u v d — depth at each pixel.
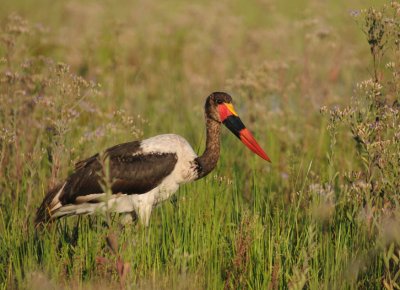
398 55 9.58
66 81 11.60
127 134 12.36
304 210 10.34
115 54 19.33
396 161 8.79
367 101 9.53
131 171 10.26
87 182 10.03
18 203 10.97
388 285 8.27
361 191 9.17
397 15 9.52
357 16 9.95
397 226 8.21
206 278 8.91
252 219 9.55
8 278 8.80
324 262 8.98
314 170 13.05
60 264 8.80
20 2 30.59
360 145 10.00
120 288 8.14
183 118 16.61
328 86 17.70
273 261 9.20
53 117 12.38
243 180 12.92
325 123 14.84
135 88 18.25
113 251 8.02
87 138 12.17
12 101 12.50
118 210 10.49
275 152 14.26
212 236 9.45
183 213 10.23
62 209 10.03
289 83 17.59
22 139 12.47
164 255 9.42
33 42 18.86
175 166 10.58
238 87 15.78
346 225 9.48
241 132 11.02
